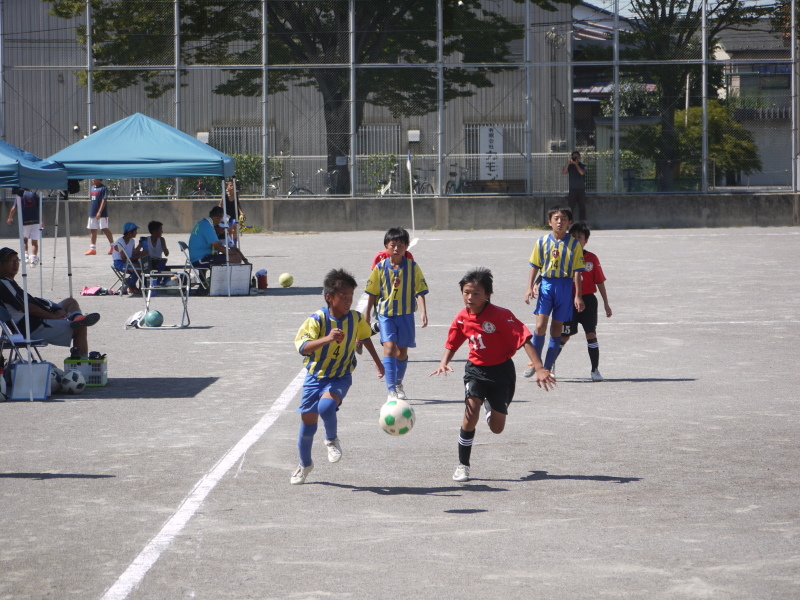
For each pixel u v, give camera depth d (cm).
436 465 1402
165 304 3334
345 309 1302
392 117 6619
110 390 1980
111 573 992
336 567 1003
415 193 6656
